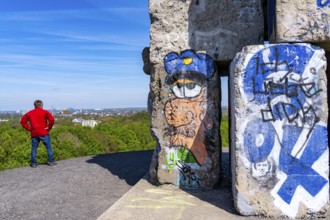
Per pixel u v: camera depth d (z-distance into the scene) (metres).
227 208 4.52
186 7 5.54
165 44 5.58
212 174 5.48
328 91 5.94
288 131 4.22
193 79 5.52
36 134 8.20
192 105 5.52
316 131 4.21
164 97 5.58
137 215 4.24
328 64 5.67
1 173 7.62
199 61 5.51
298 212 4.16
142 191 5.33
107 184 6.35
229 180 5.87
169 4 5.57
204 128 5.51
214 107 5.49
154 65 5.63
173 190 5.41
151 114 5.73
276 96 4.25
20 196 5.66
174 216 4.20
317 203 4.15
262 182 4.21
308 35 4.35
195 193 5.25
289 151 4.21
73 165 8.30
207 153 5.50
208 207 4.55
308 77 4.24
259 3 5.41
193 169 5.51
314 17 4.34
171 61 5.56
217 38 5.48
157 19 5.61
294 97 4.24
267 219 4.12
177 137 5.55
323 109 4.21
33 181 6.70
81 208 4.93
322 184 4.16
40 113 8.25
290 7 4.37
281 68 4.27
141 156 9.61
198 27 5.52
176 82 5.55
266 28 5.71
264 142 4.23
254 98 4.27
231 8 5.46
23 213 4.77
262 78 4.27
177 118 5.55
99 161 8.82
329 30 4.31
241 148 4.26
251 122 4.26
